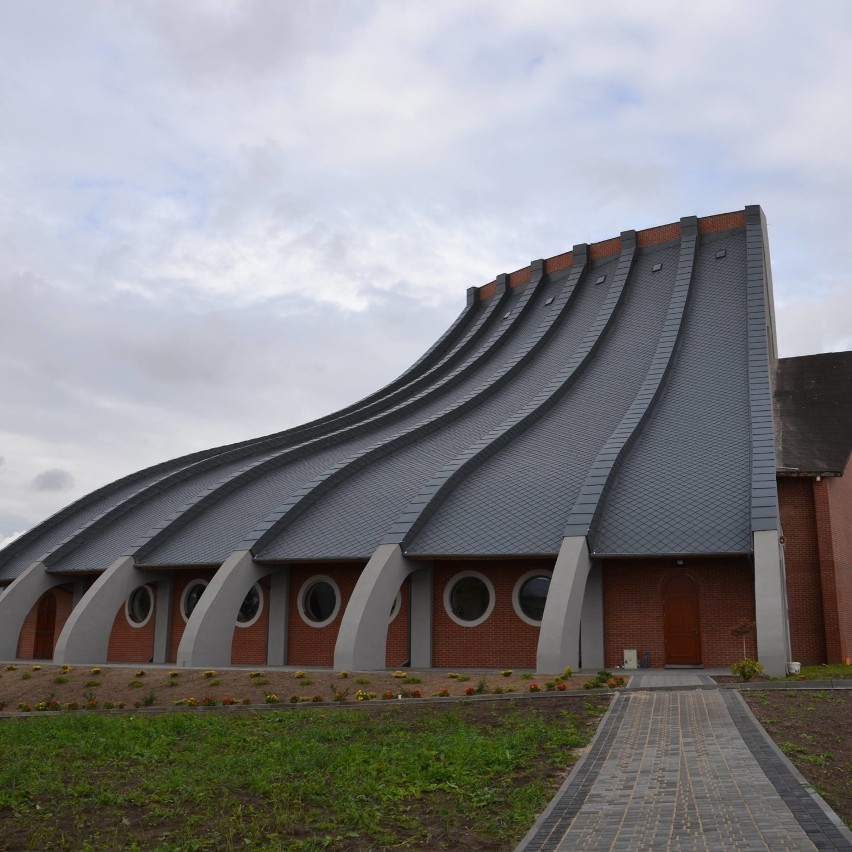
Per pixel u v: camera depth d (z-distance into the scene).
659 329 38.78
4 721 19.50
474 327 49.12
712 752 13.22
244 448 42.91
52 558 35.97
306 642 30.19
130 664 30.97
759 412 30.42
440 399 41.44
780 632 22.92
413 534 28.36
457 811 11.27
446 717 17.27
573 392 36.62
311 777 13.04
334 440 39.34
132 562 32.44
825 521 30.45
